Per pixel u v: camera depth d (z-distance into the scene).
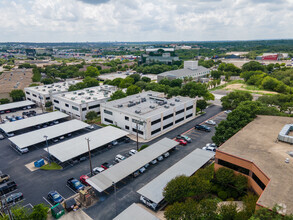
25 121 87.25
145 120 72.56
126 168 52.25
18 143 67.69
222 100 109.94
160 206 43.72
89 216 41.56
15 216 37.28
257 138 52.84
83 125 83.31
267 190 34.38
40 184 51.97
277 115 73.88
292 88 135.50
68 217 41.38
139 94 107.62
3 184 49.78
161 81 148.38
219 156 47.81
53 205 44.94
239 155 45.09
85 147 64.25
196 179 42.47
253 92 145.38
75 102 96.25
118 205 44.28
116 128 78.31
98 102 100.88
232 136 54.41
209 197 44.31
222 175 45.12
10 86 143.00
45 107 114.50
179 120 89.06
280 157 43.97
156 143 65.44
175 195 39.78
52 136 73.38
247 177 44.06
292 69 175.38
